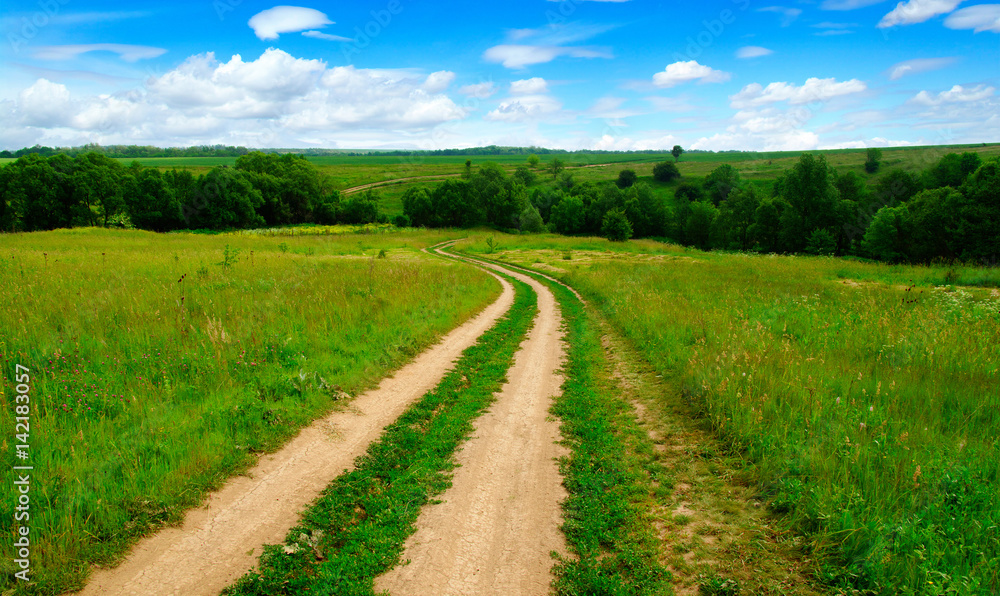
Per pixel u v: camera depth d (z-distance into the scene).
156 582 3.45
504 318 14.85
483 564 3.75
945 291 16.89
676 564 3.73
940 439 4.91
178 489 4.46
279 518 4.27
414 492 4.78
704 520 4.32
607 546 4.00
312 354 8.37
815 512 4.04
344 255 36.16
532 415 6.95
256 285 13.70
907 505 3.88
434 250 48.94
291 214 87.38
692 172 139.38
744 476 4.99
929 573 3.16
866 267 25.61
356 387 7.57
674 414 6.81
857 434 5.11
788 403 6.04
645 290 16.69
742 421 5.85
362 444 5.76
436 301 14.59
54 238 34.00
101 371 6.49
